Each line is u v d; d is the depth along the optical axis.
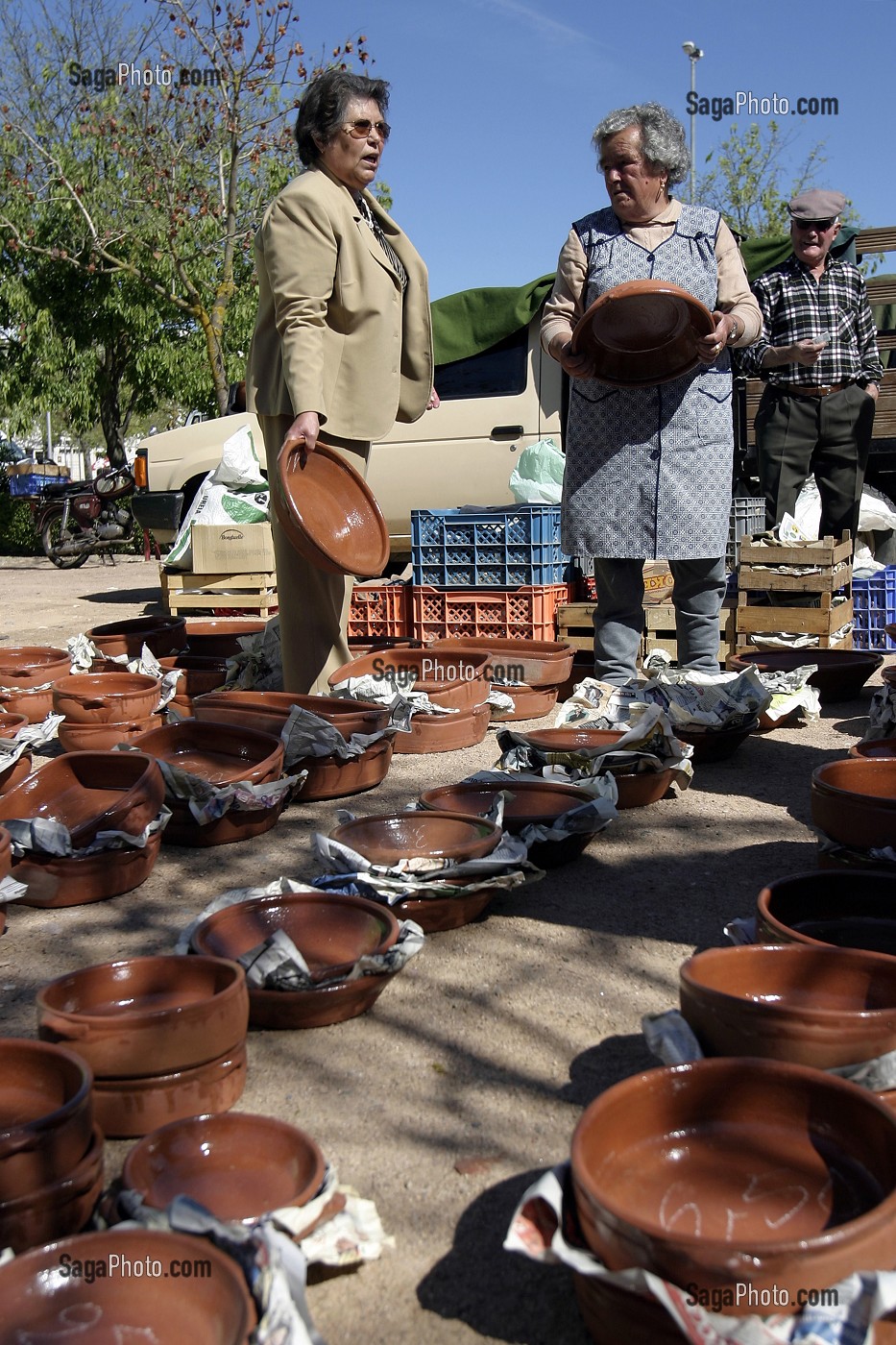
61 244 17.86
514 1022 2.30
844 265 5.89
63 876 2.90
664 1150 1.64
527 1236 1.43
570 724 4.16
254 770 3.43
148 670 5.19
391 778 4.02
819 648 5.26
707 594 4.43
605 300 3.65
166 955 2.27
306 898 2.50
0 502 20.84
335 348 4.20
